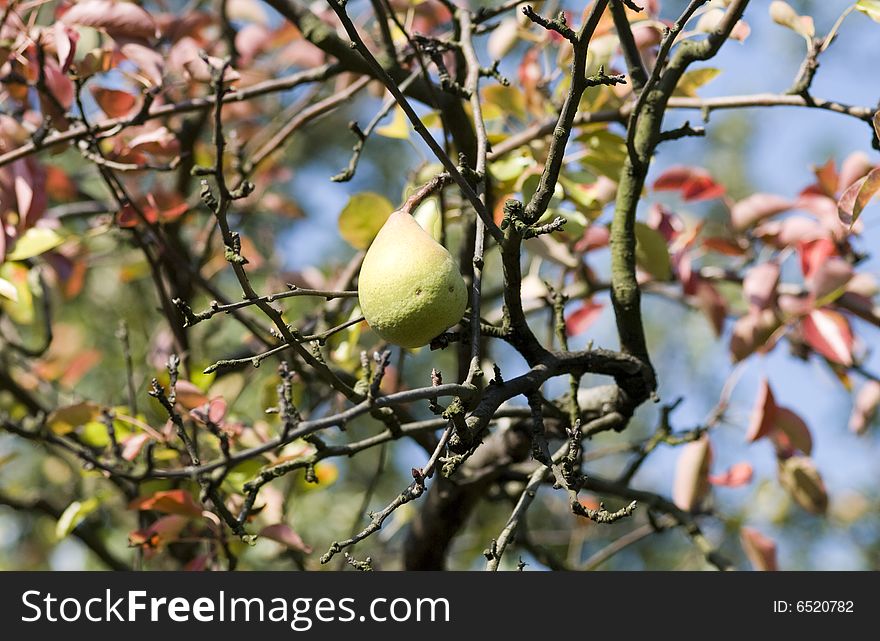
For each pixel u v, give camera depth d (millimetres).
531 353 5402
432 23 9805
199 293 10680
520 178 7816
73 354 11156
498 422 7855
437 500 8172
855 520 13875
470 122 8125
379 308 4617
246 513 5406
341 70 8086
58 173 9500
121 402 10852
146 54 7602
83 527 9211
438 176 5066
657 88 6461
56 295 12742
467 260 7508
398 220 4762
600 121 7699
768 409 8539
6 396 10656
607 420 6426
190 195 11930
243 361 5016
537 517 13438
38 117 8625
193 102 7953
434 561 8430
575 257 8742
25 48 7582
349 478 13898
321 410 10195
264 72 11172
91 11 7527
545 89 8406
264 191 11719
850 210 5938
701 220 9234
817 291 8359
